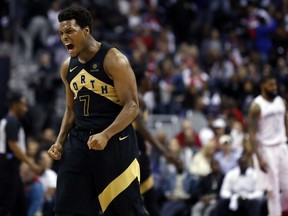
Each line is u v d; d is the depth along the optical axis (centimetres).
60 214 777
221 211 1460
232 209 1444
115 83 773
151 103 2162
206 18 2795
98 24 2589
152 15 2777
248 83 2144
